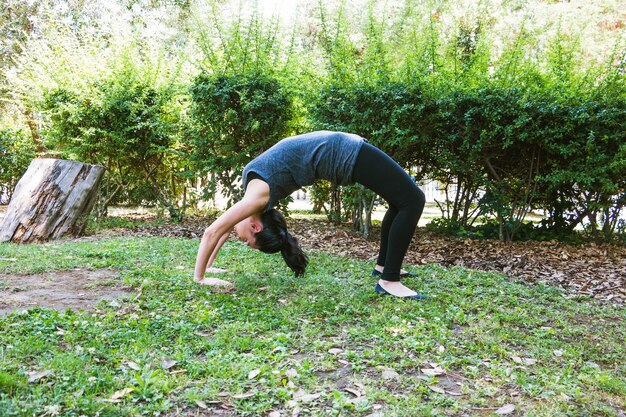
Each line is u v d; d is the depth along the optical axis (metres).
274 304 3.52
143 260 4.83
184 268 4.56
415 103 6.69
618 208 7.38
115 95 7.95
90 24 16.80
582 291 4.59
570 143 6.66
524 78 7.05
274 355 2.58
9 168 10.95
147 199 9.18
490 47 8.11
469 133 6.88
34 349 2.43
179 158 8.85
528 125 6.75
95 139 8.20
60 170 6.42
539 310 3.72
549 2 14.40
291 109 7.97
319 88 7.15
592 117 6.54
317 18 7.75
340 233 7.53
